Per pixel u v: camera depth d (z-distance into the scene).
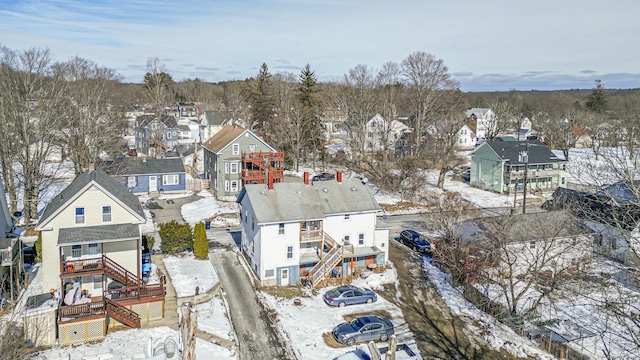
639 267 21.66
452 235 37.53
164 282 33.31
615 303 21.20
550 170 67.38
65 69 69.56
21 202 51.19
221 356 25.09
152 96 110.25
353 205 38.06
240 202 40.12
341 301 31.73
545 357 26.58
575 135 93.62
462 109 113.81
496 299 32.84
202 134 108.56
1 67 47.78
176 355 19.97
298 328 28.70
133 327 27.72
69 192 31.61
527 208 58.00
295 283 35.16
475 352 26.94
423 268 38.84
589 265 32.75
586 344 27.38
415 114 81.75
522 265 32.94
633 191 20.06
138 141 92.94
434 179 73.25
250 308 30.97
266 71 85.56
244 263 38.19
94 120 55.56
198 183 62.25
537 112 126.94
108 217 30.55
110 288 30.80
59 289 29.55
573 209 35.59
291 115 78.75
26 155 45.62
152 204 55.28
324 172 74.06
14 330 22.89
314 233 35.41
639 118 36.31
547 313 31.28
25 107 44.09
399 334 28.48
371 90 89.44
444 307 32.41
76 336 25.88
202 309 29.66
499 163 65.00
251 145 59.09
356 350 24.25
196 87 195.00
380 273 37.34
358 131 81.50
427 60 76.81
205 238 38.66
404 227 50.19
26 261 35.84
